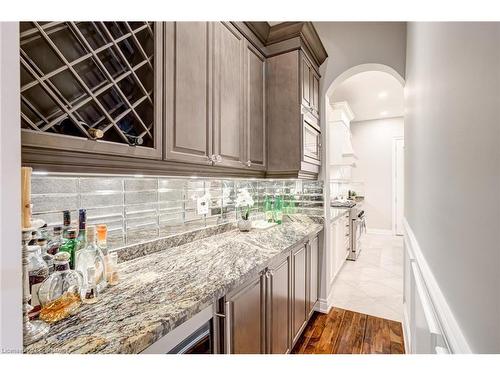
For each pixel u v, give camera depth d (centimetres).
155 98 109
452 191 70
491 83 45
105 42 97
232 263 132
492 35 44
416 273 135
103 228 106
